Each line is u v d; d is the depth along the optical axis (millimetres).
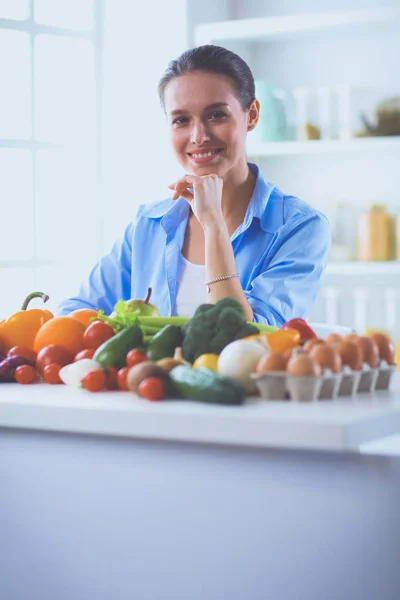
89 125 5305
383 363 1992
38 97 5027
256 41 5277
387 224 4852
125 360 2057
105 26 5309
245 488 1851
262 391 1855
